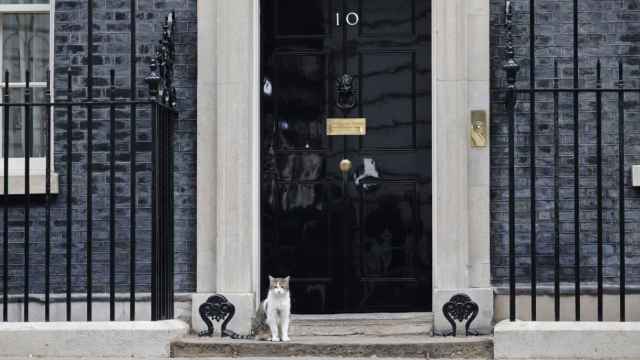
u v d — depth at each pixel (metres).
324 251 8.41
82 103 7.34
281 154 8.45
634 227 7.80
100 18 8.09
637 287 7.74
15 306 7.98
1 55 8.52
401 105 8.39
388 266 8.38
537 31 7.91
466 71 7.74
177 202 8.00
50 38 8.32
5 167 7.36
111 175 7.36
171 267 7.69
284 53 8.47
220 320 7.76
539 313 7.79
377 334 7.76
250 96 7.91
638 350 7.07
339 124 8.41
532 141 7.26
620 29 7.89
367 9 8.44
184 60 8.04
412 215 8.36
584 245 7.83
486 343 7.24
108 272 7.97
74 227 8.01
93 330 7.32
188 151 8.01
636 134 7.84
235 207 7.84
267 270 8.41
